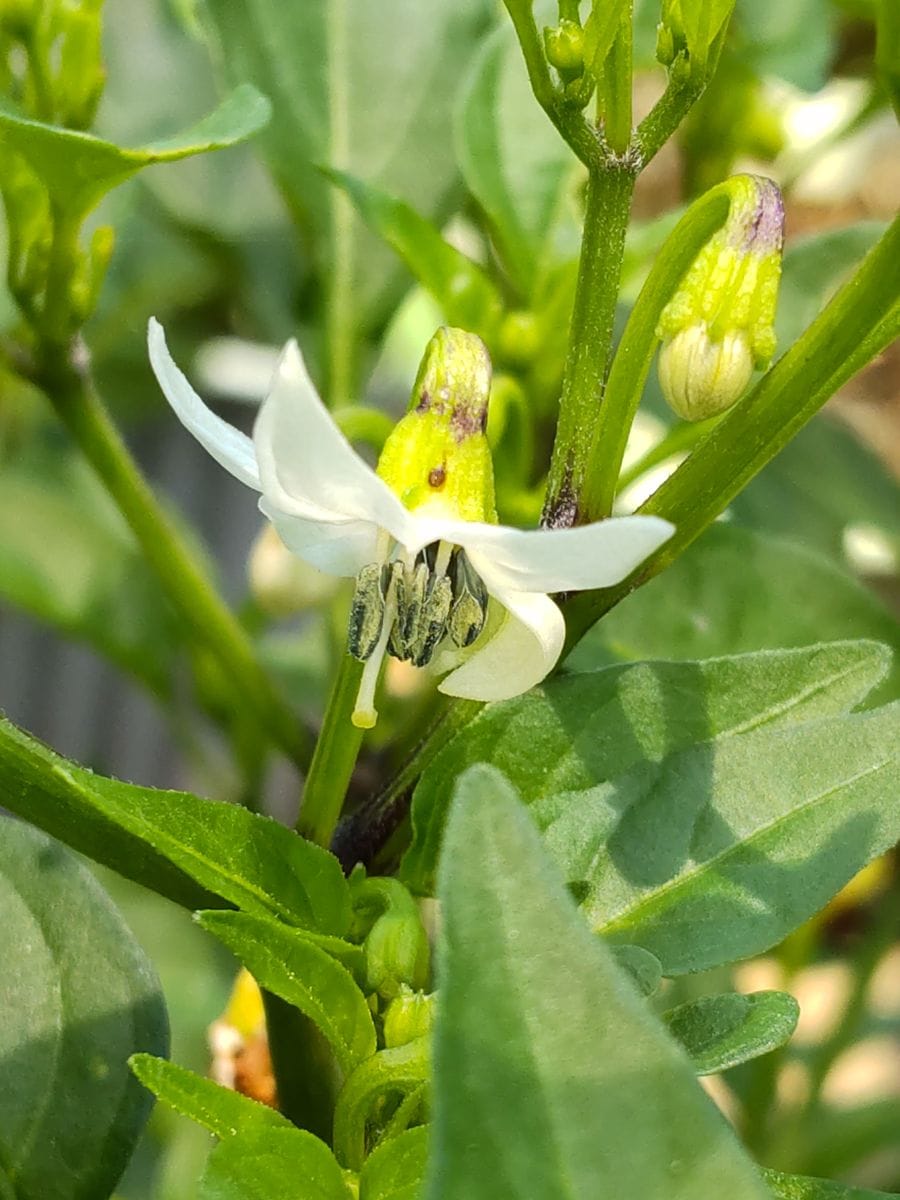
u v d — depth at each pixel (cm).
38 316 7
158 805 5
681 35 5
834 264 9
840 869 5
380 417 7
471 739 6
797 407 5
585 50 5
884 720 6
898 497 11
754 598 9
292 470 5
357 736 6
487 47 9
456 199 10
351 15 10
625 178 5
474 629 5
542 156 9
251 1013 8
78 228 7
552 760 6
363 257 10
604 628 8
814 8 10
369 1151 5
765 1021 5
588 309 5
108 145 6
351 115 10
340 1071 6
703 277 5
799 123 11
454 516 5
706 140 10
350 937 5
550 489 5
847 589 9
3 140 6
